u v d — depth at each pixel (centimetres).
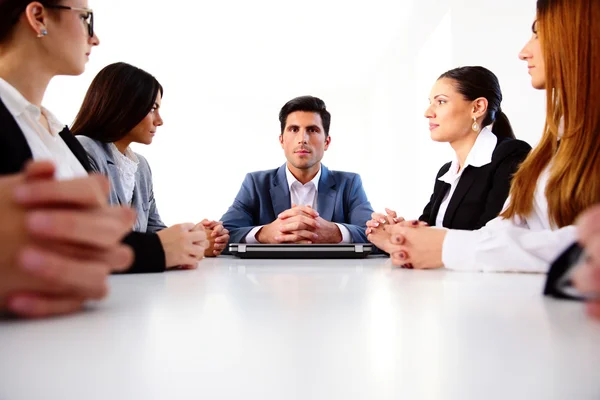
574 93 91
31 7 78
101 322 38
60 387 23
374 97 683
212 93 709
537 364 26
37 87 86
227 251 159
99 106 153
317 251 125
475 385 23
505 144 162
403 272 83
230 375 25
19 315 38
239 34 518
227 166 708
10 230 33
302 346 30
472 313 42
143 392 22
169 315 41
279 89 709
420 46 476
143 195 187
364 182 734
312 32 514
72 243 36
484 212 158
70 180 36
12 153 70
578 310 43
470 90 176
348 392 22
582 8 91
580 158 90
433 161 435
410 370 25
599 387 23
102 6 448
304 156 215
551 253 79
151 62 600
